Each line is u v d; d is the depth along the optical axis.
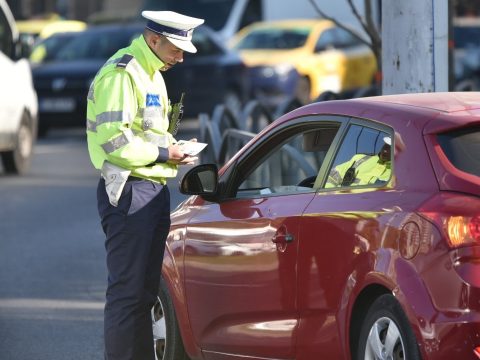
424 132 15.02
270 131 18.17
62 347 22.67
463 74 81.50
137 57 17.70
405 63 25.11
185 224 18.91
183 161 17.89
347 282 15.28
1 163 54.16
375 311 14.97
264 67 72.25
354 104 16.61
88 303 26.56
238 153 18.73
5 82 46.97
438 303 13.91
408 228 14.41
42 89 61.84
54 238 34.59
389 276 14.52
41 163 53.06
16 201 41.59
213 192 18.33
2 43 48.19
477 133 14.93
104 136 17.44
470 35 85.38
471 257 13.73
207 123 34.28
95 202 41.25
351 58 75.94
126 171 17.61
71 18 122.00
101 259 31.59
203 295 18.33
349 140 16.36
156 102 17.80
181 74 64.00
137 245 17.84
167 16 17.64
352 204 15.54
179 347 19.39
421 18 24.84
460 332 13.67
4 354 22.19
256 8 85.69
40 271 30.03
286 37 75.50
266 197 17.50
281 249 16.56
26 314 25.50
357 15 33.97
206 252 18.22
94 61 63.16
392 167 15.25
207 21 85.50
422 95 16.69
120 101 17.47
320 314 15.87
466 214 13.85
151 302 18.45
